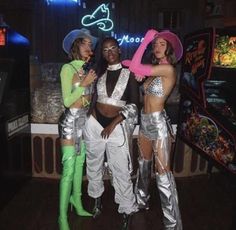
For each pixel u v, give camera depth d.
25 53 3.19
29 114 3.35
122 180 2.49
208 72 2.73
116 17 6.22
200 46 2.89
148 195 2.90
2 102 2.67
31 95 3.53
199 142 2.95
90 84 2.40
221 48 2.97
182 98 3.25
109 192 3.25
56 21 6.20
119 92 2.39
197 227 2.65
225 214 2.87
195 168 3.66
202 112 2.88
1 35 2.76
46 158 3.45
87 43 2.37
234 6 5.92
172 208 2.40
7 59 2.80
